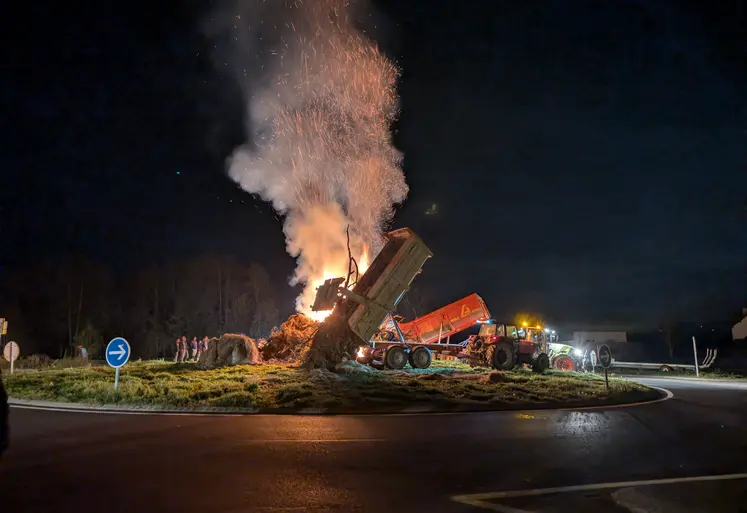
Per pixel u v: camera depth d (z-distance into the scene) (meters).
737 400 18.84
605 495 7.17
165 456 9.12
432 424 12.73
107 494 6.98
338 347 21.81
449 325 26.62
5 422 4.62
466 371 24.02
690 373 35.91
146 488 7.26
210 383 17.94
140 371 22.97
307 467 8.45
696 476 8.24
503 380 20.05
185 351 32.69
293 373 20.45
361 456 9.27
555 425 12.81
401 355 23.88
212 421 12.83
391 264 21.17
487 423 12.97
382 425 12.52
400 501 6.82
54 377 20.72
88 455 9.18
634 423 13.33
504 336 26.02
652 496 7.07
